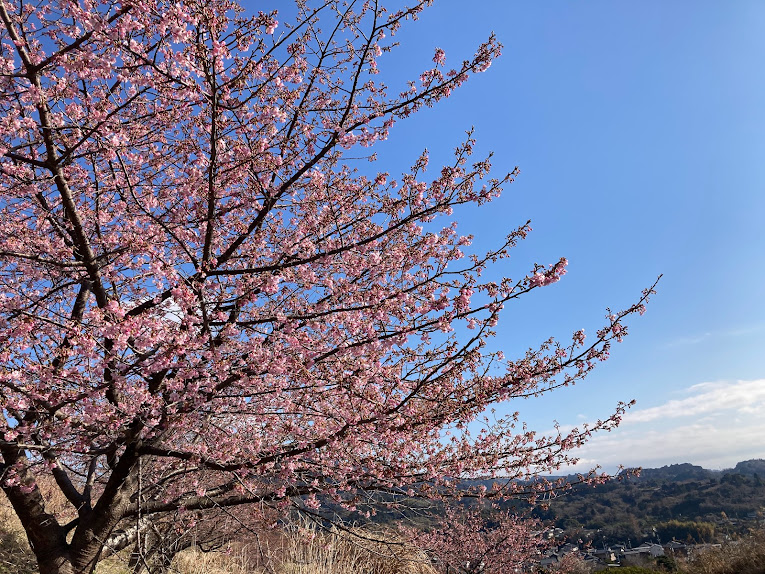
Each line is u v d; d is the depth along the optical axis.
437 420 4.26
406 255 4.56
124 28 3.30
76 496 5.15
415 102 4.31
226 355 4.05
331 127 4.52
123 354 4.02
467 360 3.95
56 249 4.63
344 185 5.04
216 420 4.76
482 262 4.23
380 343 4.00
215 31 3.50
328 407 4.92
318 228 4.81
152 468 6.05
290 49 4.15
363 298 4.23
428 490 4.77
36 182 4.31
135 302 5.14
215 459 4.43
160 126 4.69
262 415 4.74
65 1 3.54
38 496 4.82
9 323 3.86
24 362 3.97
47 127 3.48
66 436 3.96
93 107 3.90
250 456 4.27
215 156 3.83
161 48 3.63
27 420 4.32
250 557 8.12
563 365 4.37
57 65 3.50
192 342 3.81
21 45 3.32
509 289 3.74
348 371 4.39
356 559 7.88
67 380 3.65
